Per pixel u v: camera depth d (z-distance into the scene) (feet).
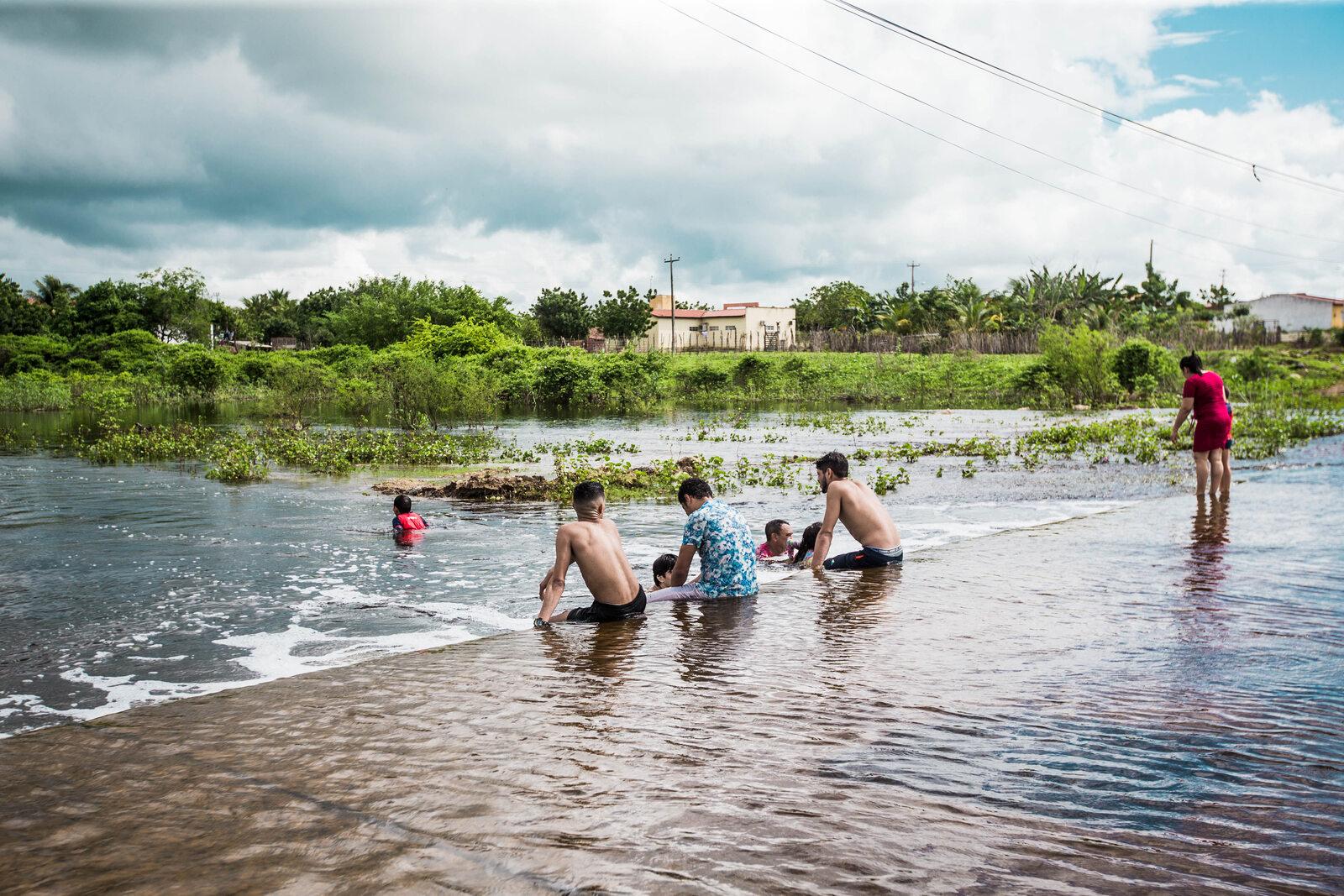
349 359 155.53
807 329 277.64
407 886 8.25
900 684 14.43
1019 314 238.27
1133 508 34.94
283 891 8.21
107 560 27.30
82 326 194.49
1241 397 105.19
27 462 59.11
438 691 14.69
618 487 44.45
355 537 31.30
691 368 157.07
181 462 59.21
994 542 28.22
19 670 16.71
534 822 9.57
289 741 12.46
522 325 219.20
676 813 9.72
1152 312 239.71
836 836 9.09
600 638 18.13
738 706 13.52
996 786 10.34
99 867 8.82
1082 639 16.90
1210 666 15.05
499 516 36.65
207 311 208.44
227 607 21.56
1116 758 11.14
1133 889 7.93
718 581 21.76
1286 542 26.66
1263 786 10.27
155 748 12.31
